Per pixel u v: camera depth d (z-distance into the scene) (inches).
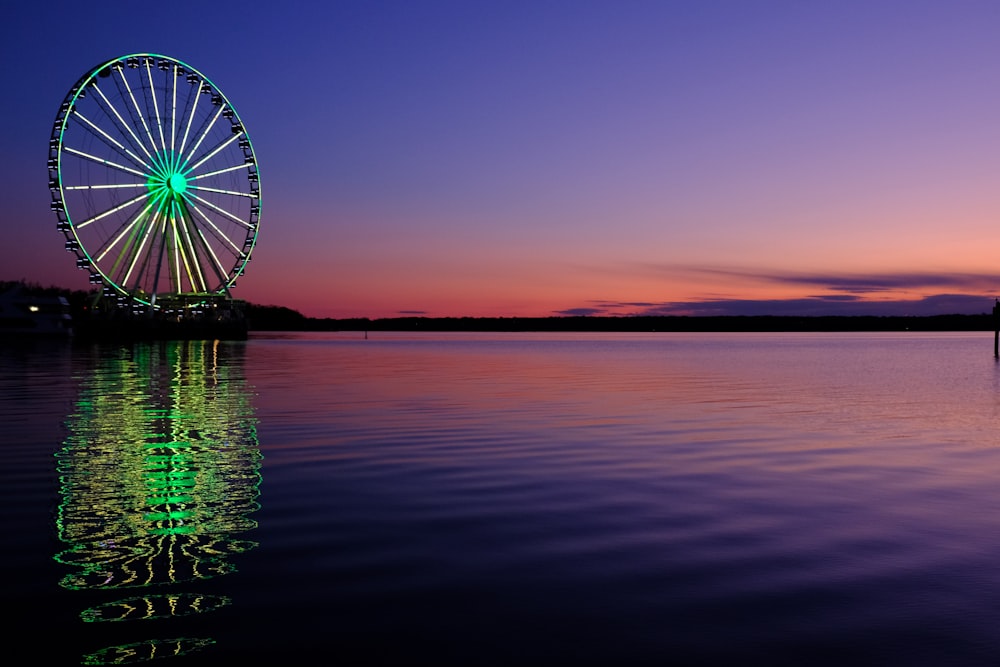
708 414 1149.1
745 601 360.8
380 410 1182.3
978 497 584.4
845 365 2775.6
